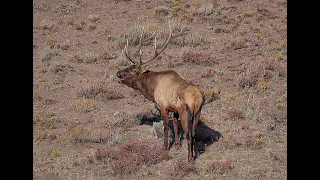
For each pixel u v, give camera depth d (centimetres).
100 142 4712
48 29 9725
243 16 10006
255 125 4994
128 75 4356
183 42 8581
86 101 5922
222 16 10044
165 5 10931
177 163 3878
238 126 4969
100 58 8038
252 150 4300
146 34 8944
